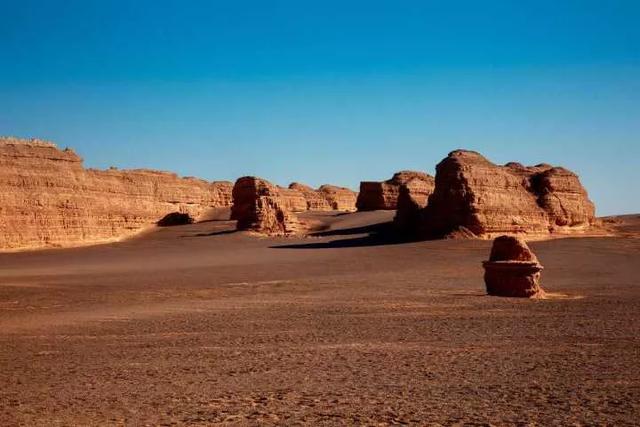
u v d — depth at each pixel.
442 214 77.06
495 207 74.94
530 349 16.69
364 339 18.78
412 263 58.03
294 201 134.75
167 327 22.12
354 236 90.75
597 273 49.25
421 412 10.58
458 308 27.02
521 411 10.57
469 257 61.41
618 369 13.98
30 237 85.50
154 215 112.19
